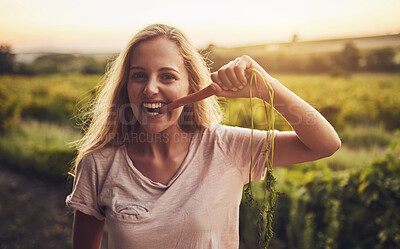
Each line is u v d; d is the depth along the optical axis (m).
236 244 1.16
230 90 0.99
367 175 3.51
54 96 18.88
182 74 1.08
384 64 33.31
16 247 4.68
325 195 3.69
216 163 1.11
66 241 4.84
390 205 3.39
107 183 1.12
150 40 1.04
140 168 1.13
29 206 5.88
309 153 1.09
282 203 3.89
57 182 6.79
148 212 1.05
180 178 1.09
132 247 1.04
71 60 39.34
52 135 8.85
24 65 33.88
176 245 1.05
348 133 9.98
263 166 1.14
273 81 1.00
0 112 10.83
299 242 3.75
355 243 3.51
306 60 31.03
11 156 7.63
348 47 31.78
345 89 23.83
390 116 13.06
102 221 1.26
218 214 1.09
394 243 3.32
